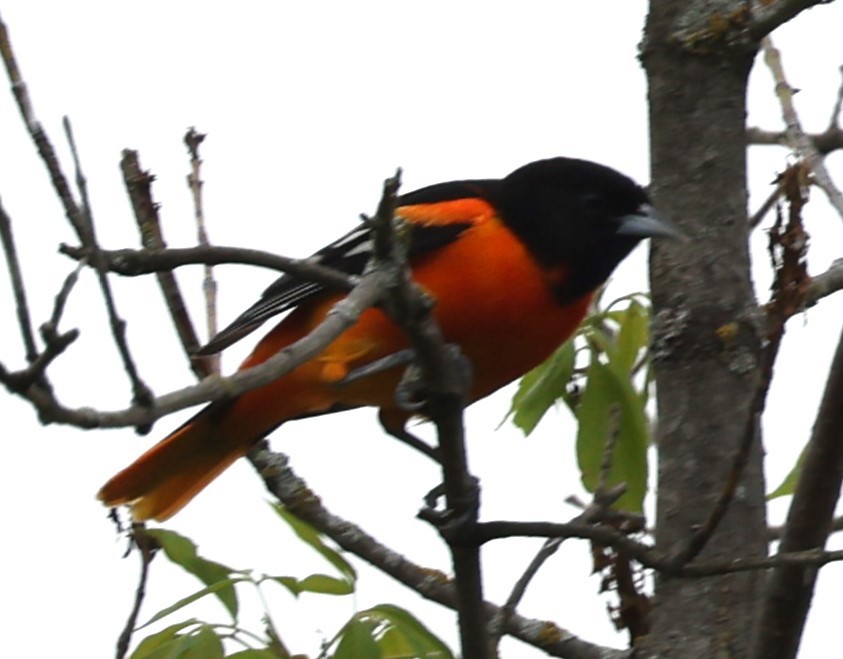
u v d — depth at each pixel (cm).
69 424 578
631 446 1072
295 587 924
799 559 761
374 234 735
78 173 626
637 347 1116
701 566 770
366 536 1083
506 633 1040
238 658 887
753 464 991
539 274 1057
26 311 566
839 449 838
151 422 610
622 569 1020
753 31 1030
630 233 1034
